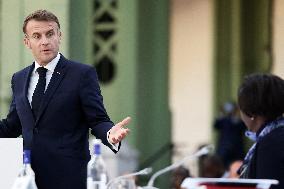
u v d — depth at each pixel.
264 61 29.98
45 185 8.95
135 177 15.07
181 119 31.16
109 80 21.05
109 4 20.86
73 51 19.58
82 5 19.98
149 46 21.56
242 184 7.50
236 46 30.14
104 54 20.84
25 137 9.05
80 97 9.06
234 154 26.19
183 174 15.04
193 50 30.88
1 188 8.59
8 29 19.45
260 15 29.98
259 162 8.30
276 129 8.41
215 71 30.42
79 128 9.10
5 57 19.50
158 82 21.64
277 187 8.20
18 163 8.58
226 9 30.23
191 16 30.75
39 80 9.10
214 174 16.73
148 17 21.50
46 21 8.99
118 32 20.91
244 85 8.71
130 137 20.89
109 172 20.12
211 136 30.48
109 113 21.08
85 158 9.09
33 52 9.07
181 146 24.81
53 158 8.95
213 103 30.52
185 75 31.08
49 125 9.02
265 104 8.60
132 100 20.94
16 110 9.41
